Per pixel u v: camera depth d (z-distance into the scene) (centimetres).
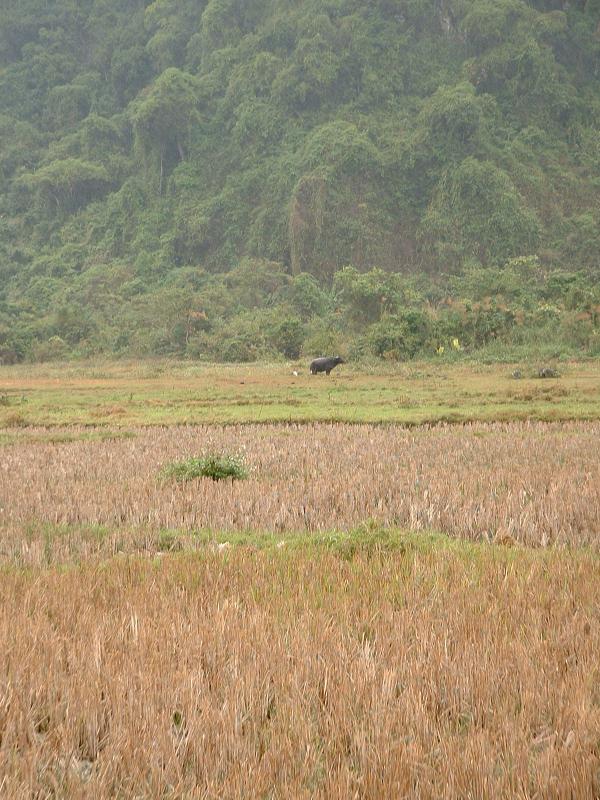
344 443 3181
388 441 3200
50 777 754
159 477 2494
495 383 5891
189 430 3869
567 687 887
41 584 1355
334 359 7444
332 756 784
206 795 723
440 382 6147
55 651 1004
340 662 953
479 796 711
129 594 1273
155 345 12812
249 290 16125
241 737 810
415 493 2117
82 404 5412
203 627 1076
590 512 1859
